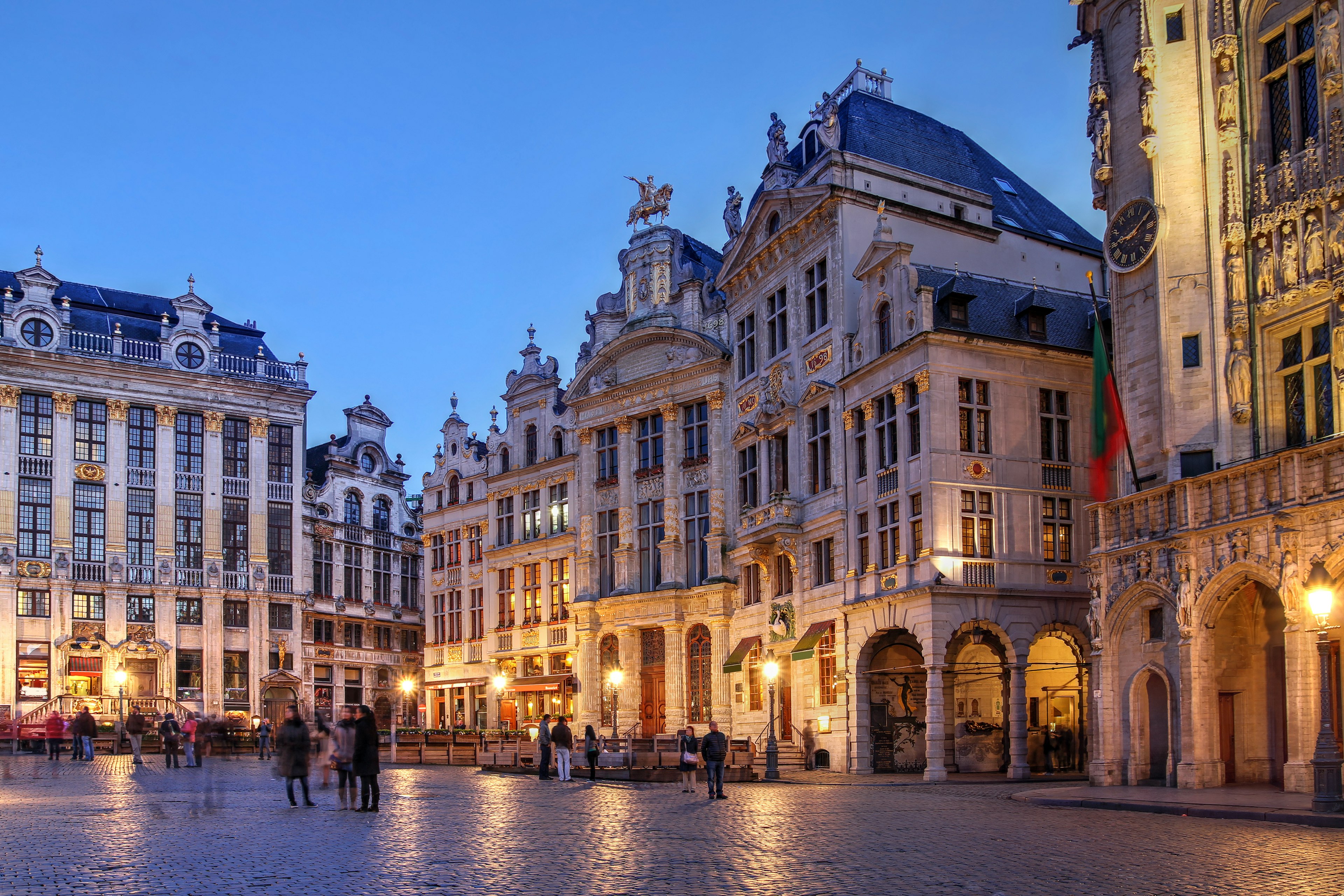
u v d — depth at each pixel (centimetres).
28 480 7050
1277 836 2003
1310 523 2722
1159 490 3195
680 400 5694
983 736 4350
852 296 4650
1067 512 4197
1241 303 3195
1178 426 3297
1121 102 3556
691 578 5634
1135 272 3478
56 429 7150
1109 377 3475
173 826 2236
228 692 7469
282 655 7681
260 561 7662
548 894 1449
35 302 7175
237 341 8062
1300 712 2714
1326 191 2972
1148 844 1905
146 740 6041
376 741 2581
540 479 6506
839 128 4797
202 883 1536
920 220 4794
